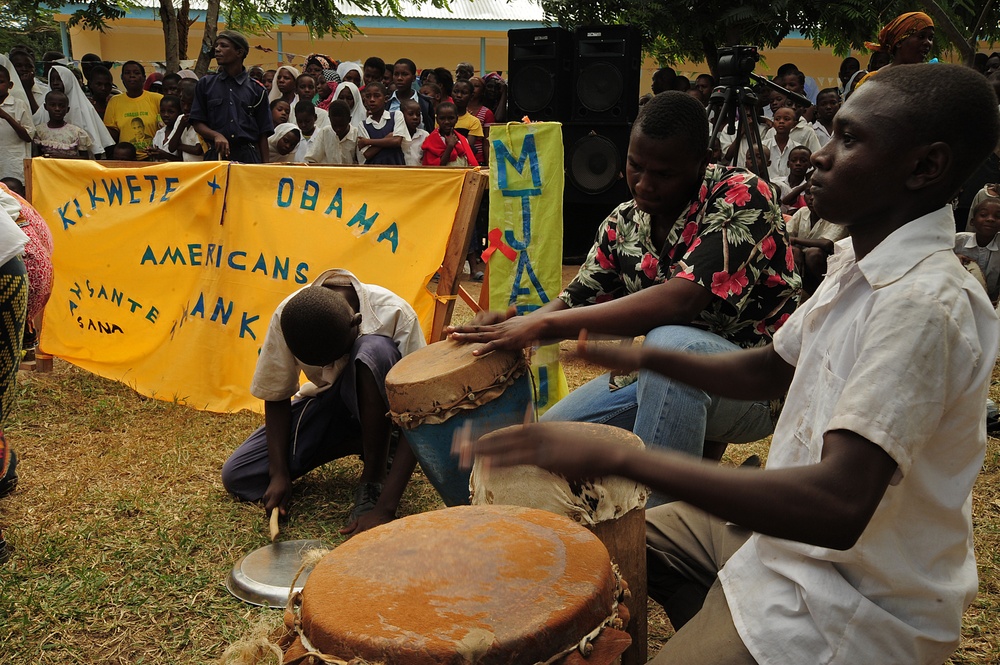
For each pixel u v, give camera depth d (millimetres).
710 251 2574
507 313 2635
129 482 3658
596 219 9328
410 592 1386
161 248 4867
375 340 3199
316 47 19359
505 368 2500
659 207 2660
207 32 11852
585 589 1390
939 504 1415
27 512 3350
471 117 9594
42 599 2721
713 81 9430
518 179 4031
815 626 1458
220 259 4676
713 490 1247
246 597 2717
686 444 2564
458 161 8852
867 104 1386
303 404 3506
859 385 1298
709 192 2656
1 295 2975
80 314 5137
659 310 2537
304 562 1580
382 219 4238
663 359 1854
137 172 4926
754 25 10312
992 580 2832
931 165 1354
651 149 2531
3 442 3348
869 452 1261
